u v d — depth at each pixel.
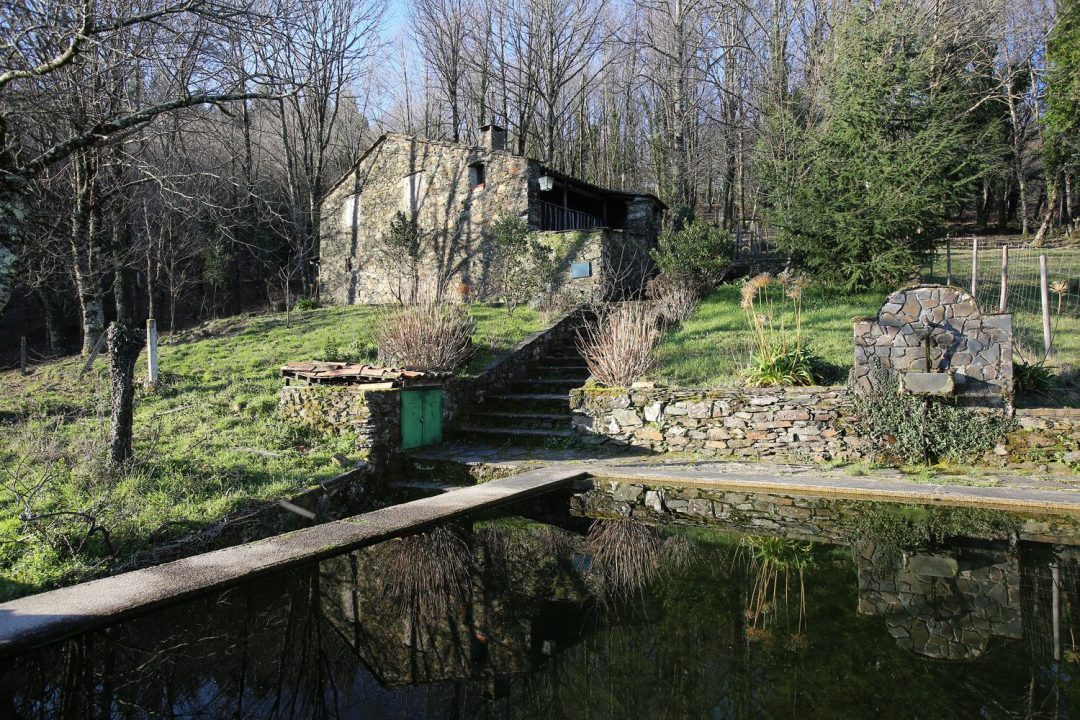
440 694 2.90
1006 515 5.48
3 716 2.82
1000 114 25.52
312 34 9.27
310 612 3.86
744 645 3.23
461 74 31.02
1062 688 2.72
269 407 9.21
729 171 28.72
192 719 2.72
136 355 6.37
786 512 5.88
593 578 4.33
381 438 7.89
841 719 2.51
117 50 5.40
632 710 2.65
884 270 12.13
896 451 7.13
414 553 4.87
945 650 3.09
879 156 12.07
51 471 5.54
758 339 9.80
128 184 7.59
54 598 3.58
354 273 21.14
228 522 5.13
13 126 5.93
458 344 10.30
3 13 5.16
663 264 14.30
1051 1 24.70
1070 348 8.94
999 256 20.30
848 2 18.47
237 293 26.48
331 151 30.61
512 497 6.12
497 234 15.91
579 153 33.19
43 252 9.25
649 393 8.45
